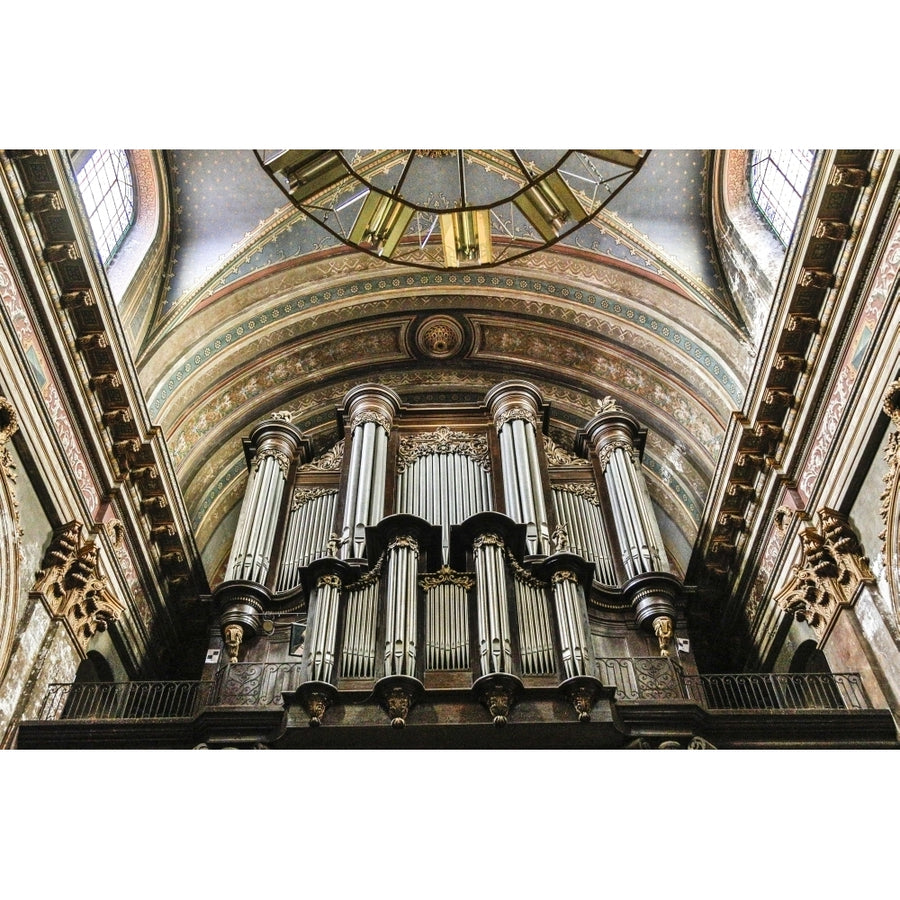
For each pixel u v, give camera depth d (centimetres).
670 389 1820
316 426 1981
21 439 1088
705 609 1617
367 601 1188
